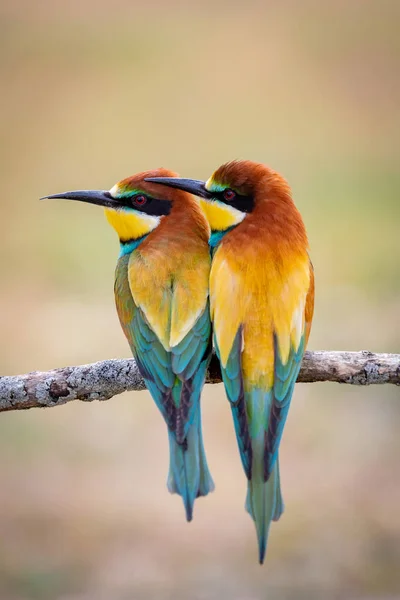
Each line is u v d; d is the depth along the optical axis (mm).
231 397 4027
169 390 4055
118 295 4105
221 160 6344
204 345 4059
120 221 4121
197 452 4039
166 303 4070
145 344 4066
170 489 4035
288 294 4039
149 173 4121
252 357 4027
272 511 4008
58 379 4066
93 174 6316
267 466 4012
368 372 4047
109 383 4070
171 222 4102
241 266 4043
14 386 4062
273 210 4059
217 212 4074
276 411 4023
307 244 4070
